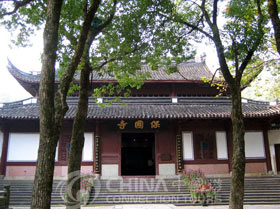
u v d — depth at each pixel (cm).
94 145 2225
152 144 3353
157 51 1172
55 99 700
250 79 1423
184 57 1201
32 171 2136
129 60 1155
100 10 1096
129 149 3488
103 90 1279
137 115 2030
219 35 1078
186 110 2192
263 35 1063
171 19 1150
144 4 1066
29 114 2042
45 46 652
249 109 2242
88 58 984
